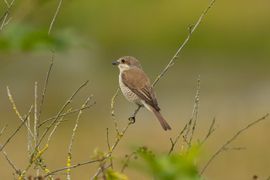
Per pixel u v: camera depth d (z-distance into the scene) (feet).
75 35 9.02
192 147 10.46
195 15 92.22
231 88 77.92
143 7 92.58
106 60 85.87
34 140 17.13
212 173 47.78
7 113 68.08
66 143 54.85
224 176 47.78
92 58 78.74
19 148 54.90
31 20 9.37
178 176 10.11
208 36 90.12
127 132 60.90
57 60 74.59
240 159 49.93
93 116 65.77
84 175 47.06
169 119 67.82
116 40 89.56
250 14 91.86
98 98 72.54
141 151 10.39
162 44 90.12
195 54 88.53
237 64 86.33
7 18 15.52
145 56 89.20
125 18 91.45
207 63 86.74
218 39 89.86
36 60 73.26
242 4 92.73
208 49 88.94
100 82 76.74
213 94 75.56
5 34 8.96
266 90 76.74
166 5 93.30
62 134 56.90
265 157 50.78
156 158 10.23
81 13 87.15
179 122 65.87
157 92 77.51
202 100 73.41
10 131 59.31
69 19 86.33
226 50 89.04
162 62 87.97
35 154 17.17
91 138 58.08
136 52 89.66
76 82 75.92
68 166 16.90
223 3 92.63
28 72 72.64
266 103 70.90
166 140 58.13
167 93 77.25
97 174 15.23
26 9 9.30
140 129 61.52
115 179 13.34
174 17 92.43
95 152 13.69
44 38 8.90
